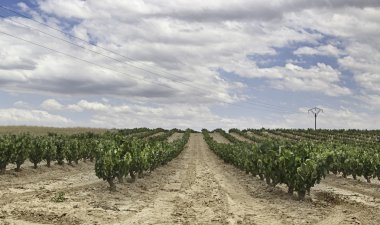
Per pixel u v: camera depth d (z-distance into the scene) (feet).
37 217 47.62
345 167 114.21
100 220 47.75
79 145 129.49
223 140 358.02
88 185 81.61
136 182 89.04
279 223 50.31
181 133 439.22
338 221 52.75
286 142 88.63
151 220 49.44
